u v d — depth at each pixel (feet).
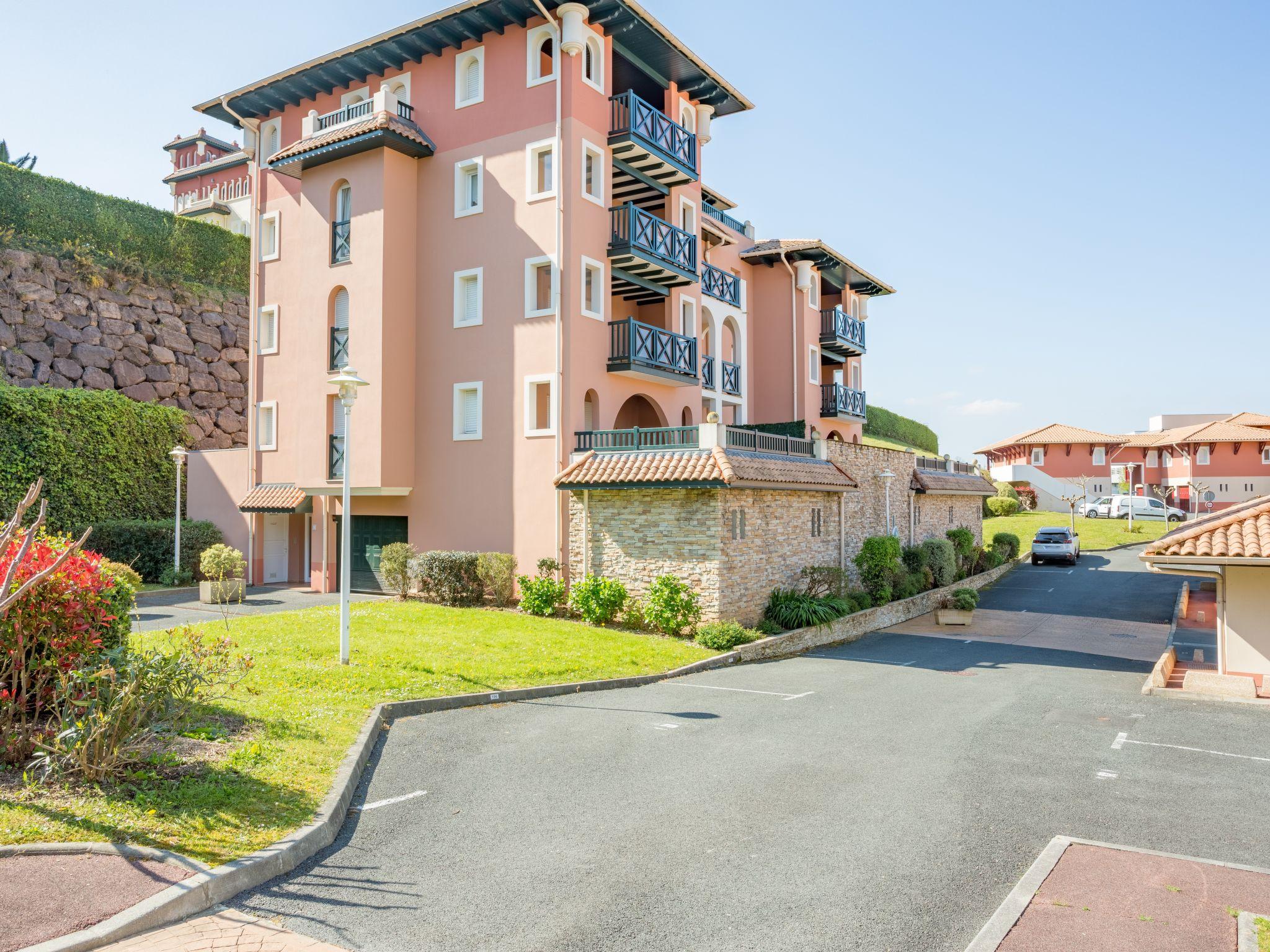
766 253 101.96
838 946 17.24
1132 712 40.63
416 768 29.04
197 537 82.99
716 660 52.01
